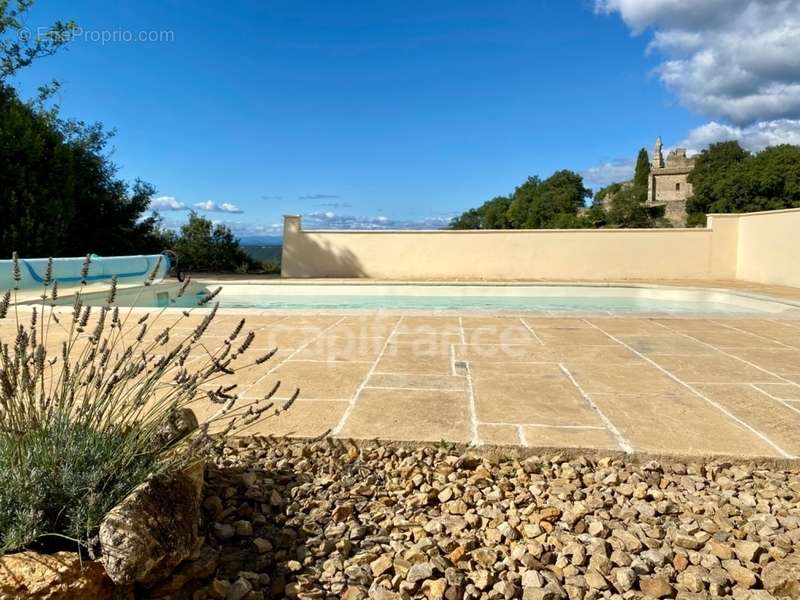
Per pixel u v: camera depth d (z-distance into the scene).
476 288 11.19
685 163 57.00
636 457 2.29
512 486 2.11
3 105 11.49
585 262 13.23
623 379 3.44
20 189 10.73
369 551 1.65
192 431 1.75
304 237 13.98
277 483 2.10
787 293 8.94
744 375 3.54
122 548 1.27
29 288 7.41
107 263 8.58
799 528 1.75
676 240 12.83
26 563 1.23
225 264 16.58
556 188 50.88
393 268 13.86
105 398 1.67
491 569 1.57
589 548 1.64
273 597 1.45
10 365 1.49
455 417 2.72
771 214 11.17
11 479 1.40
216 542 1.67
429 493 1.99
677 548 1.66
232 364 3.77
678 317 5.92
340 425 2.60
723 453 2.28
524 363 3.85
